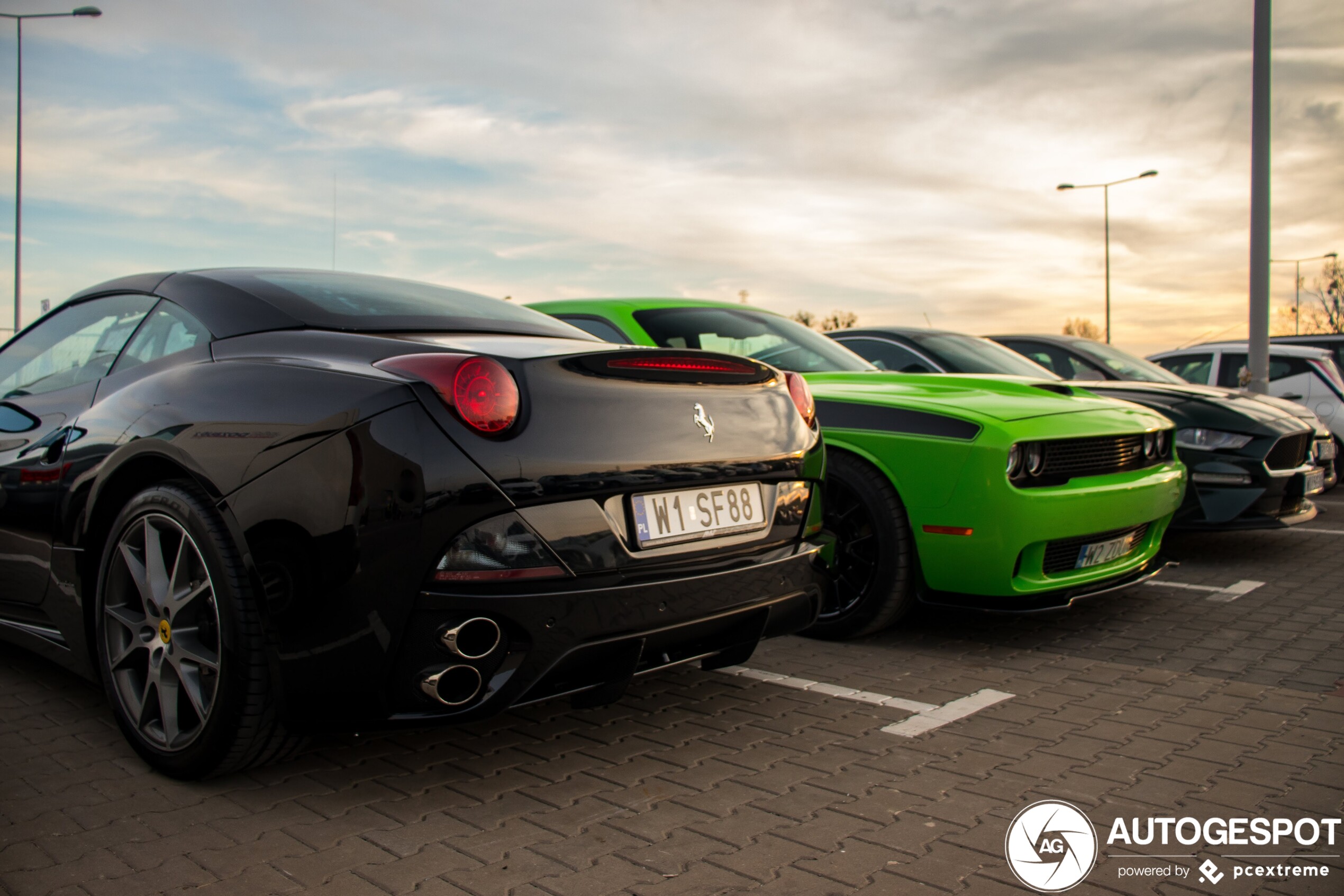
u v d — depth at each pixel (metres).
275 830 2.09
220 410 2.28
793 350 4.54
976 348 5.85
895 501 3.55
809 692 3.11
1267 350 10.12
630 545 2.20
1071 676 3.28
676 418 2.33
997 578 3.37
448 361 2.06
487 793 2.30
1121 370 6.98
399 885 1.85
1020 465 3.36
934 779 2.39
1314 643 3.72
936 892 1.84
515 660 2.06
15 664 3.35
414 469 1.98
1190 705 2.98
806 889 1.85
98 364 2.86
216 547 2.16
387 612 2.00
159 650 2.35
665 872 1.91
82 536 2.56
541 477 2.05
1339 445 9.62
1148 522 3.79
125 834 2.06
